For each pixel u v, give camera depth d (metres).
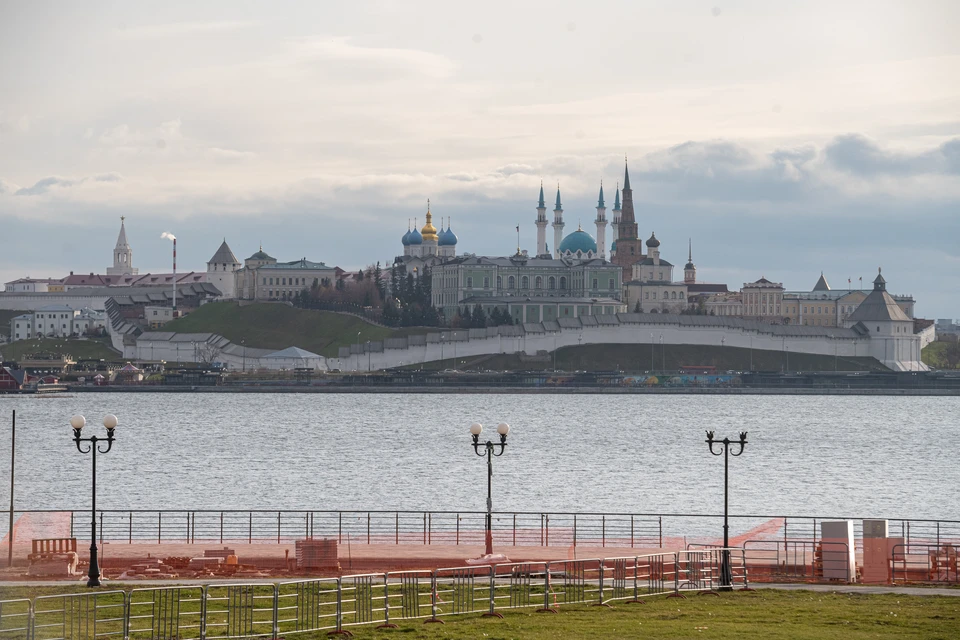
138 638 63.47
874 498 183.38
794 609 73.25
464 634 65.31
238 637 63.81
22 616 64.88
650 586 80.25
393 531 140.12
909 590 80.75
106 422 80.12
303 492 187.25
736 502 176.75
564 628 67.00
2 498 177.62
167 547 97.94
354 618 69.00
